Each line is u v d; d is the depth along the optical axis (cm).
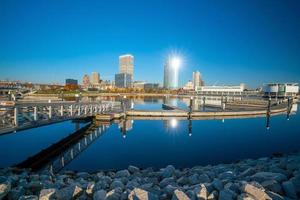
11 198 595
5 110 1277
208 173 801
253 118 3872
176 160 1455
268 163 907
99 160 1423
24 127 1394
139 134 2295
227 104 6662
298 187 552
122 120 3219
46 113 1747
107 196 541
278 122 3403
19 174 939
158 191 596
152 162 1402
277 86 10275
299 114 4716
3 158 1405
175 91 19112
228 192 504
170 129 2616
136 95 14525
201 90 16238
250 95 10925
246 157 1554
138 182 721
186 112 3772
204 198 515
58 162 1369
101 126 2725
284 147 1875
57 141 1880
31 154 1494
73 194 575
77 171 1188
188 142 2002
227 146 1881
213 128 2758
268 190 537
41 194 548
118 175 871
